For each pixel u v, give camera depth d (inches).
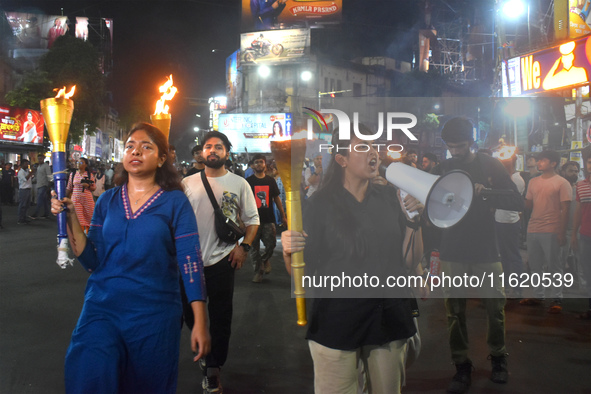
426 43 1499.8
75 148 1248.8
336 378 83.9
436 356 159.5
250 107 1528.1
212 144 143.2
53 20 1617.9
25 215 526.6
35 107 952.3
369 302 83.2
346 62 1339.8
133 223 88.6
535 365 151.3
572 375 143.8
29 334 172.9
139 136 91.8
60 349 158.7
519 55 430.3
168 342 88.0
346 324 82.6
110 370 81.6
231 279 138.0
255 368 148.8
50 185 578.6
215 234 138.6
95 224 92.1
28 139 904.3
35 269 286.0
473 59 1285.7
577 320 196.5
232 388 135.1
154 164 91.8
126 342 85.4
